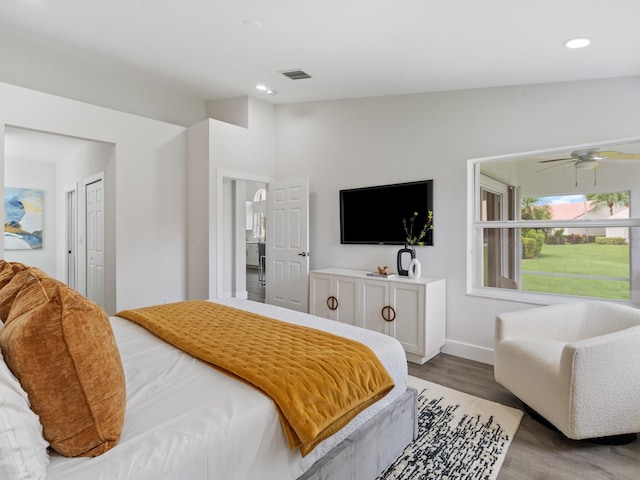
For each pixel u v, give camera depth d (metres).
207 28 2.83
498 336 2.52
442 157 3.55
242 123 4.68
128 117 3.94
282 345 1.69
